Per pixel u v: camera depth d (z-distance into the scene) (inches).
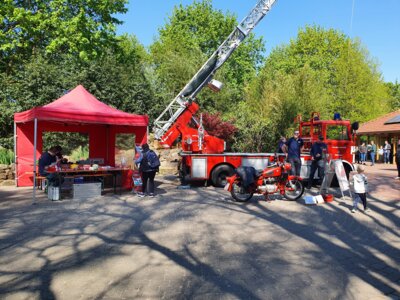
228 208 352.8
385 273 187.2
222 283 171.6
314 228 278.5
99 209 345.4
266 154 509.4
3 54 920.3
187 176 513.0
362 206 367.6
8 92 793.6
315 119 552.7
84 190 409.4
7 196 422.6
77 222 291.4
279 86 995.3
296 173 467.8
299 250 223.6
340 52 1530.5
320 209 352.2
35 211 335.0
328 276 181.9
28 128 518.6
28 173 520.1
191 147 523.2
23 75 823.7
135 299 154.3
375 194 444.1
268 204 375.9
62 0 848.3
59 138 790.5
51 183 400.2
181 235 254.4
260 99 1085.8
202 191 467.2
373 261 205.3
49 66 836.0
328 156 418.6
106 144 552.1
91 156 544.1
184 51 1471.5
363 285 171.5
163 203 377.7
